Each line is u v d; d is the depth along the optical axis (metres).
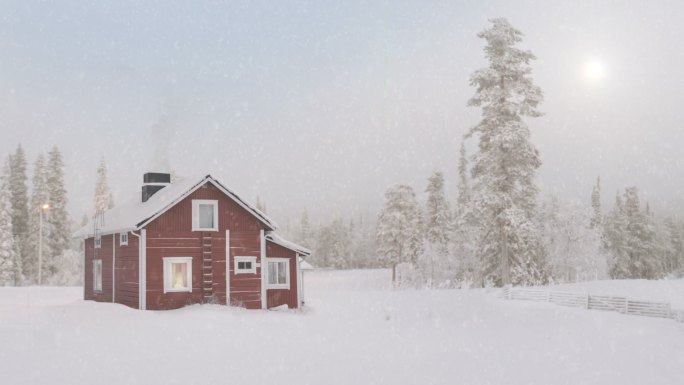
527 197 51.03
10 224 64.50
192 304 31.70
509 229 43.62
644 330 23.02
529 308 31.94
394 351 19.89
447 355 19.14
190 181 33.12
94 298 37.41
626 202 75.56
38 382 13.98
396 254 77.06
